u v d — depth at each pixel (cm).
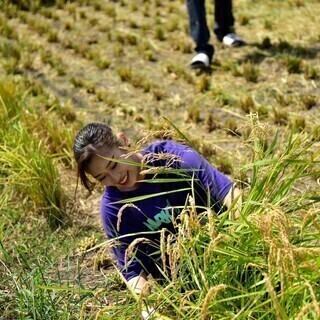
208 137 682
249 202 346
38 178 544
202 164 385
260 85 787
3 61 905
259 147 373
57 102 766
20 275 429
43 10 1087
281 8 1032
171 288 359
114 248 398
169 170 359
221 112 739
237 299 338
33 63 903
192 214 324
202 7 830
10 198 568
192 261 346
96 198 576
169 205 381
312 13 991
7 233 526
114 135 375
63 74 868
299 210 345
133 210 388
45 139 642
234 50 893
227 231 339
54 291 412
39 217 547
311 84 775
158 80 830
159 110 754
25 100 784
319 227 319
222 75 823
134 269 390
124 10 1095
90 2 1130
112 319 347
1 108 680
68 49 952
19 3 1122
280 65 829
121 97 793
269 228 298
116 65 887
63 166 628
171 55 908
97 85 830
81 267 477
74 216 549
